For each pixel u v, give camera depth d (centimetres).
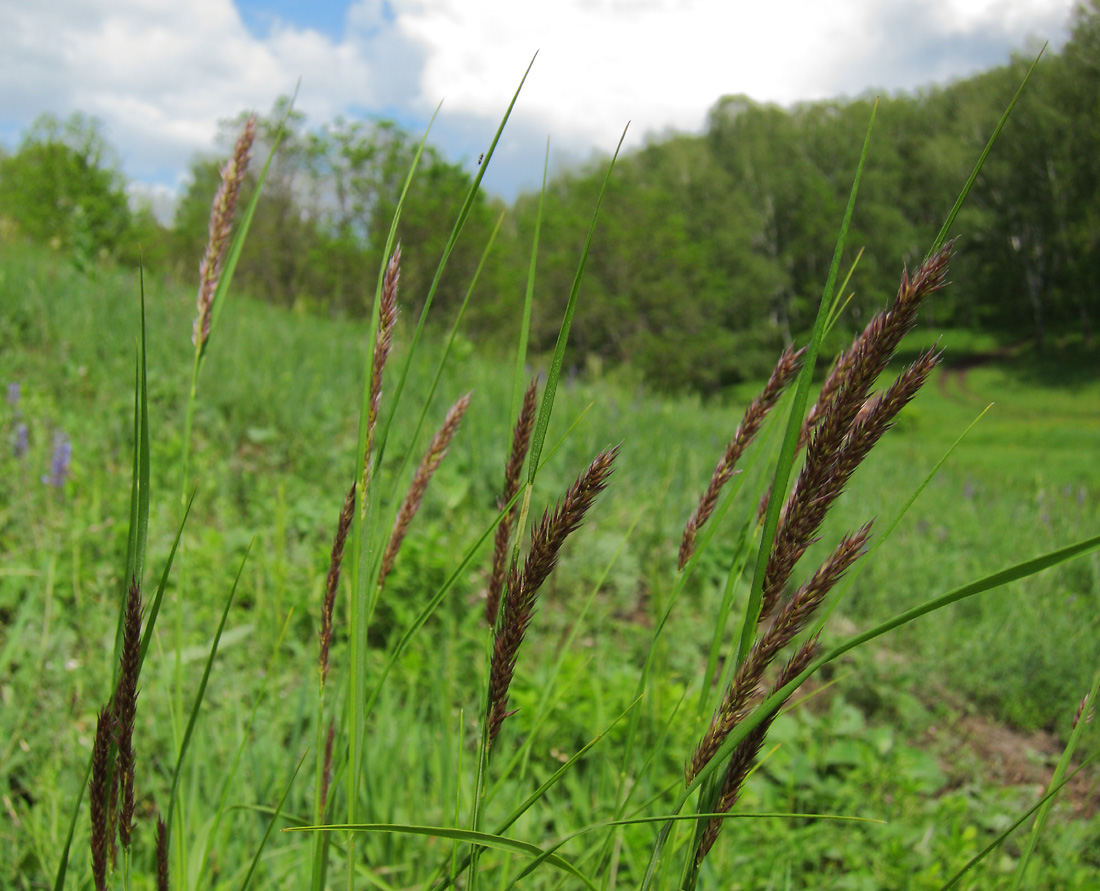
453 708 259
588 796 235
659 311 4022
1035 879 225
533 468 59
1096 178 4556
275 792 191
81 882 150
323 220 2523
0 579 284
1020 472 2258
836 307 74
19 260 960
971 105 5316
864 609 473
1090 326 4944
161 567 317
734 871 214
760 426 82
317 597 310
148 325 712
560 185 4719
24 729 211
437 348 754
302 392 619
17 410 435
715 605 417
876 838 244
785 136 5650
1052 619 471
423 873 185
